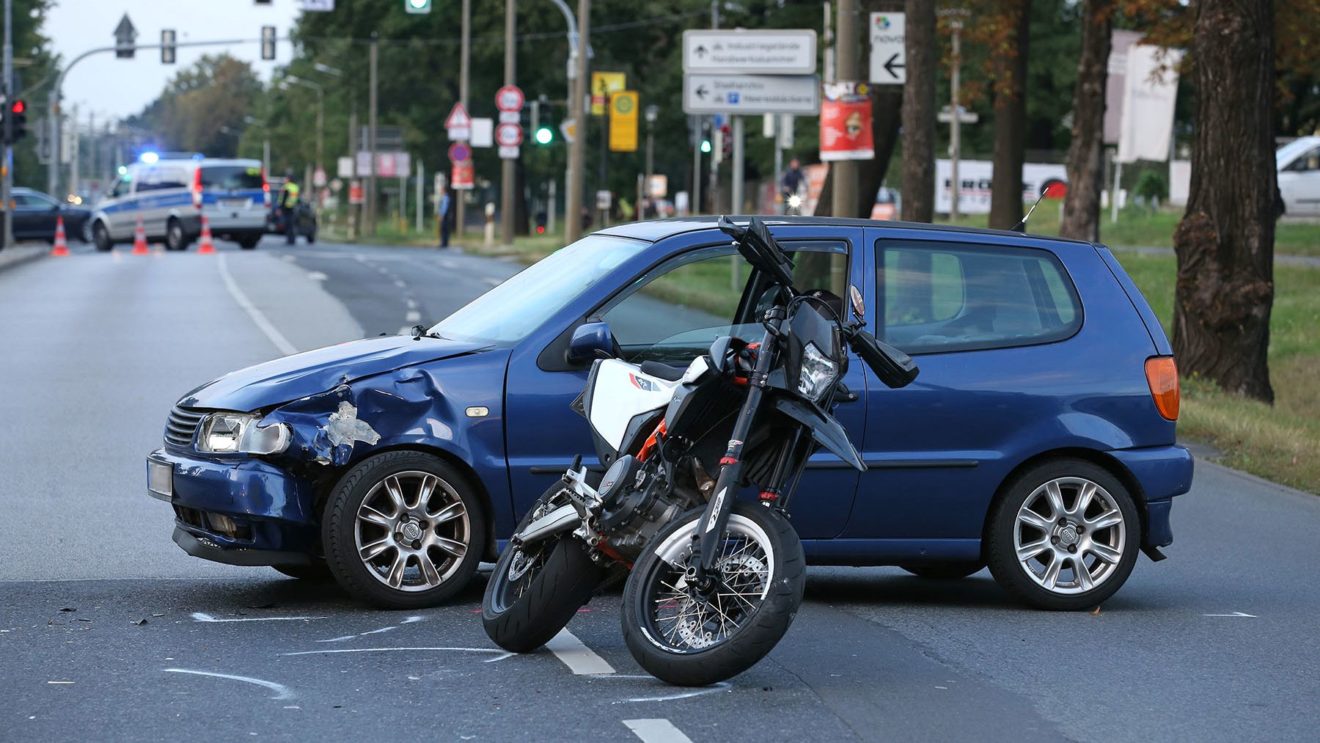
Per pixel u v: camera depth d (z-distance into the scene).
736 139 59.62
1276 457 30.88
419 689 14.04
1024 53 70.81
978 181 138.88
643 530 14.41
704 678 13.66
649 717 13.27
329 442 16.72
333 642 15.73
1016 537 17.97
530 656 15.23
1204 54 39.31
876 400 17.62
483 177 183.12
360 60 167.88
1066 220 67.81
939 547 17.94
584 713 13.36
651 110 151.00
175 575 19.06
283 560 17.00
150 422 31.50
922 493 17.75
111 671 14.54
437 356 17.22
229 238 113.69
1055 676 15.03
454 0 153.25
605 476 14.48
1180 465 18.39
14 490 24.48
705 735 12.80
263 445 16.78
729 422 14.27
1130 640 16.70
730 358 13.91
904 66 46.97
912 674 14.94
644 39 151.62
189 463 17.08
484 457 16.97
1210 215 39.59
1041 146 161.38
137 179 109.56
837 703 13.81
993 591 19.52
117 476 25.80
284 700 13.66
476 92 159.25
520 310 17.92
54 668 14.62
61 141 158.88
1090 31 66.56
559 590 14.73
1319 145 102.38
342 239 155.88
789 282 14.17
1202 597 19.19
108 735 12.61
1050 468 18.03
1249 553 22.23
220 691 13.91
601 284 17.41
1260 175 39.34
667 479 14.25
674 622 14.47
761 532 13.73
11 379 37.47
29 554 20.05
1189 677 15.15
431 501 17.30
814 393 13.82
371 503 16.94
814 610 17.89
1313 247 83.81
